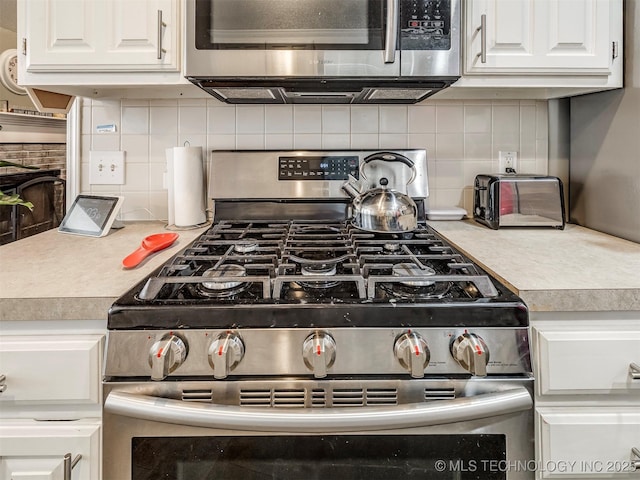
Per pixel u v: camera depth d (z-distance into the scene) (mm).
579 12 1021
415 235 1107
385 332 641
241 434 645
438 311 640
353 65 963
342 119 1345
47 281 735
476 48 1021
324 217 1294
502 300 658
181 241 1066
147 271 802
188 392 640
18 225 1481
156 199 1350
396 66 970
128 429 650
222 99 1230
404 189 1287
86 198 1192
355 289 746
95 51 1004
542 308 679
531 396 648
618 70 1050
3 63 1827
